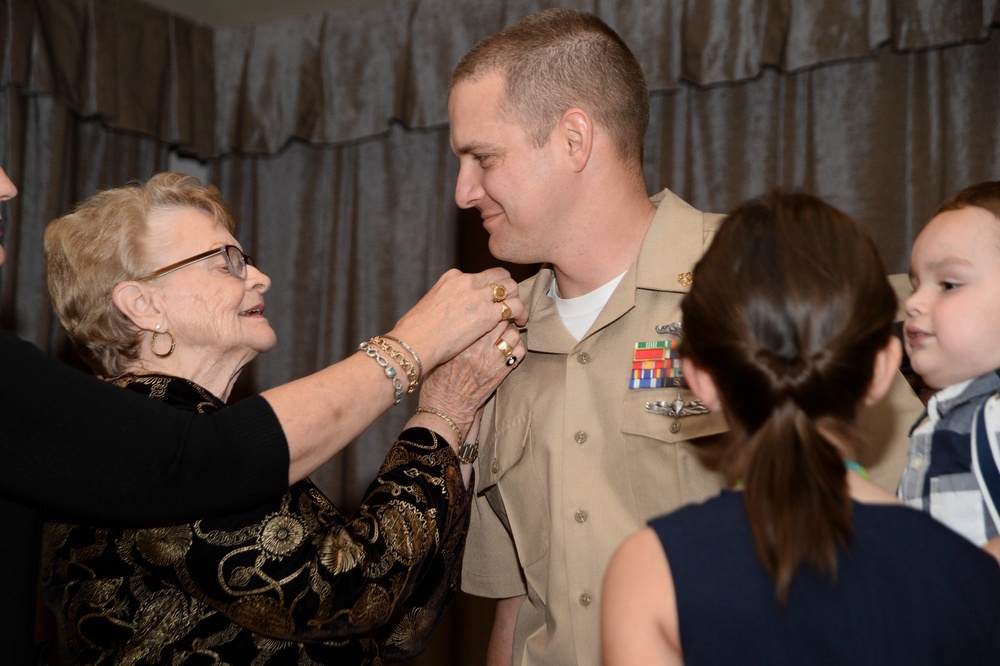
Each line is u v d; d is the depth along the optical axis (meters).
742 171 3.02
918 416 1.35
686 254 1.45
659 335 1.44
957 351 1.16
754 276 0.86
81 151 3.42
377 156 3.60
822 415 0.85
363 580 1.31
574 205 1.44
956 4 2.70
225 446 1.22
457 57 3.32
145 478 1.17
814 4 2.86
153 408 1.22
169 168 3.74
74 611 1.31
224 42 3.73
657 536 0.88
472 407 1.55
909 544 0.83
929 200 2.77
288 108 3.61
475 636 3.26
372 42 3.50
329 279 3.62
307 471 1.31
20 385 1.14
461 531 1.58
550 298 1.59
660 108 3.12
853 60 2.84
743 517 0.86
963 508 1.11
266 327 1.53
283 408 1.28
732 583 0.83
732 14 2.96
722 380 0.88
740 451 0.88
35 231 3.22
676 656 0.85
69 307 1.44
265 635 1.29
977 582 0.82
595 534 1.39
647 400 1.41
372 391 1.37
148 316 1.43
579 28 1.46
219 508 1.22
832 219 0.89
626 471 1.41
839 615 0.80
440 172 3.45
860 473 0.90
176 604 1.29
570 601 1.39
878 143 2.85
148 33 3.50
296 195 3.70
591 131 1.42
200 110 3.66
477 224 3.40
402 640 1.58
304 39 3.60
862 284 0.85
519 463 1.51
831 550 0.81
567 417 1.46
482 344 1.52
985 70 2.74
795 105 2.97
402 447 1.50
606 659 0.87
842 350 0.83
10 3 3.13
